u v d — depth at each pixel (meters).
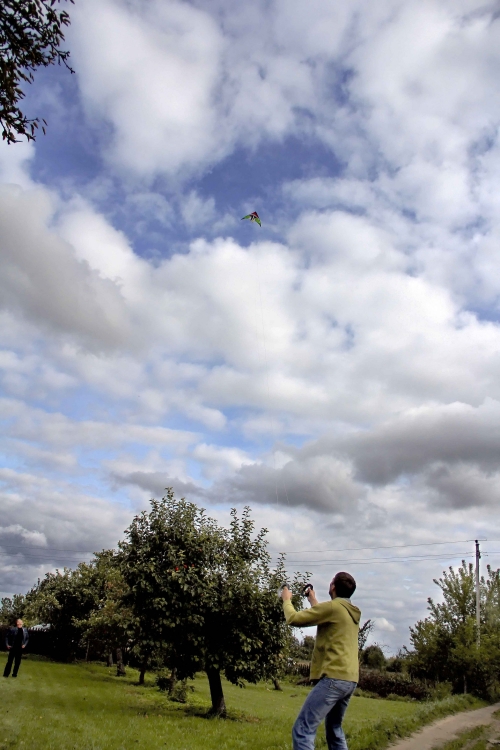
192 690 27.20
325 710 5.40
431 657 30.64
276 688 42.38
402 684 41.94
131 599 18.62
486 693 27.94
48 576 41.69
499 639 29.84
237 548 19.41
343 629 5.63
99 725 12.83
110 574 36.75
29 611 42.19
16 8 7.05
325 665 5.53
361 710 25.05
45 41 7.38
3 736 9.71
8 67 7.06
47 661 37.03
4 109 7.21
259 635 18.25
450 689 28.64
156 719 15.25
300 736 5.29
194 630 17.80
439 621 31.52
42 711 14.06
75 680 25.47
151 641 17.64
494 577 34.16
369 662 59.00
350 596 5.98
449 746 10.85
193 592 17.52
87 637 34.78
